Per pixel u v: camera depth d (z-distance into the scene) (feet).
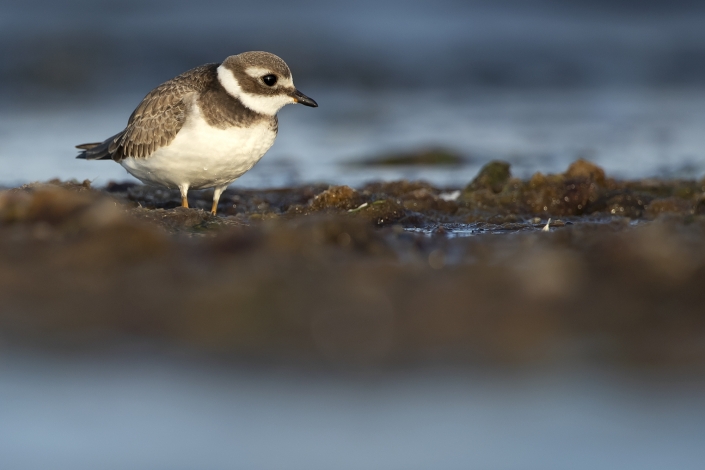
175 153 41.91
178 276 27.35
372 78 102.89
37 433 20.71
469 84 102.99
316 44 110.01
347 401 21.84
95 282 26.89
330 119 84.02
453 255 31.24
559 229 35.55
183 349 23.58
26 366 22.71
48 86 94.32
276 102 42.98
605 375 22.70
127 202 42.96
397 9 132.77
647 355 23.43
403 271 28.17
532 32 125.90
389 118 84.99
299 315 24.93
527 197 48.03
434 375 22.67
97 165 61.77
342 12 129.08
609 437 20.76
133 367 22.80
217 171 42.80
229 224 38.17
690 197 50.52
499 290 26.55
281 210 48.34
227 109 41.78
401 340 23.95
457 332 24.39
